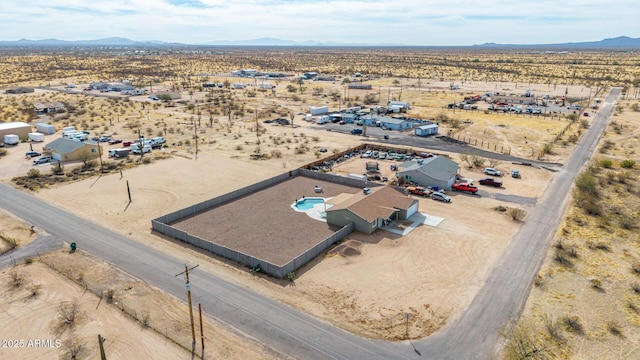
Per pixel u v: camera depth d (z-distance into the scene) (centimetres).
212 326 3388
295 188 6769
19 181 6994
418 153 8656
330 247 4738
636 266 4259
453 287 3944
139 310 3591
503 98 15338
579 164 8000
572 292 3847
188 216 5647
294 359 3036
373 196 5606
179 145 9475
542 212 5738
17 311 3569
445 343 3189
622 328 3344
